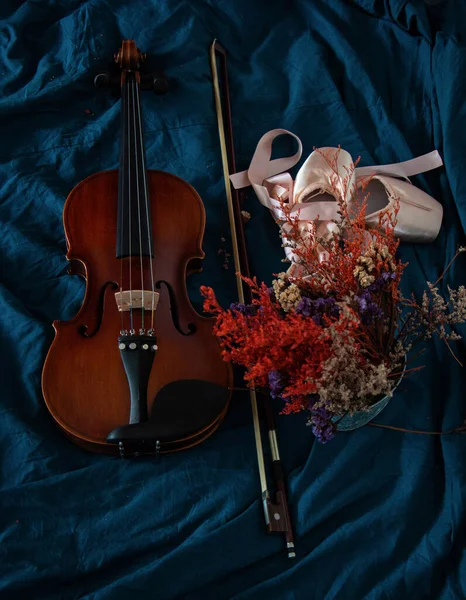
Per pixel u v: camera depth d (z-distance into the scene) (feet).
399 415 5.91
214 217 6.86
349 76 7.55
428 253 6.64
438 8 7.68
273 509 5.43
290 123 7.37
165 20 7.83
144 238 5.95
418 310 5.44
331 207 6.37
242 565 5.30
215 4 7.92
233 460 5.75
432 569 5.22
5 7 7.91
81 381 5.39
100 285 5.83
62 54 7.68
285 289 5.22
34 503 5.43
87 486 5.56
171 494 5.57
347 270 5.06
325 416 4.91
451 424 5.79
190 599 5.20
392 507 5.51
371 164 7.06
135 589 5.08
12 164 7.05
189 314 5.78
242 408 5.98
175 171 7.12
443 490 5.62
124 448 5.38
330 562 5.29
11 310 6.18
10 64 7.59
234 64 7.79
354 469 5.68
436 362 6.10
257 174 6.96
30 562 5.19
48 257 6.58
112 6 7.89
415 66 7.57
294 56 7.75
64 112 7.44
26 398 5.89
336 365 4.68
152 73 7.41
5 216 6.79
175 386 5.37
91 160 7.18
